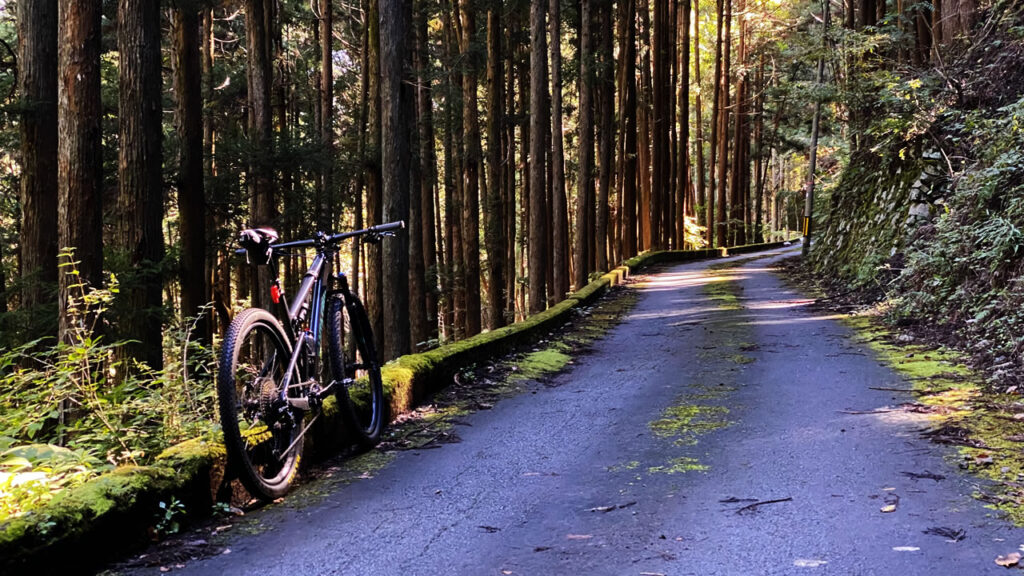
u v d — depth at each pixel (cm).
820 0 2712
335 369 468
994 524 321
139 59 1028
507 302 2997
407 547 323
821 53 1766
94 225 941
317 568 301
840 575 280
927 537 312
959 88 1246
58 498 294
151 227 1038
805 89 1889
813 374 717
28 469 361
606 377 776
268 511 375
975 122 1090
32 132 1139
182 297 1349
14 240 1675
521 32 2569
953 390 602
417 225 1833
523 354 913
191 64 1352
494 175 2095
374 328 1673
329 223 1903
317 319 455
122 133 1034
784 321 1133
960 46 1363
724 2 4203
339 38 2700
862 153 1828
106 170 1484
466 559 309
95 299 479
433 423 577
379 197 1845
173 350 470
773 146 4716
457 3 2427
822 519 339
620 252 3247
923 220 1274
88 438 405
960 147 1236
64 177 925
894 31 1686
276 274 422
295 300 434
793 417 550
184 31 1346
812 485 390
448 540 331
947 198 1209
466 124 2262
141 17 1033
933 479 388
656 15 3125
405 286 952
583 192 2012
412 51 1959
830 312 1195
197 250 1356
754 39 4275
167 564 304
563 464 454
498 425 566
